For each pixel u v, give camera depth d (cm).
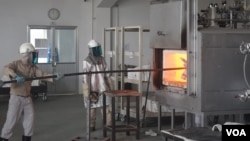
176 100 535
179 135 365
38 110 927
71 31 1248
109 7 1275
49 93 1226
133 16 1309
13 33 1196
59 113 888
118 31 829
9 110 564
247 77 504
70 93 1253
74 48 1253
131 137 661
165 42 535
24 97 567
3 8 1184
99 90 694
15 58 1202
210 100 490
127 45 1259
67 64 1247
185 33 505
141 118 735
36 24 1212
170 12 521
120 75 800
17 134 679
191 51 492
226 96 496
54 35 1227
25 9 1202
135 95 640
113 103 628
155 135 670
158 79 588
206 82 486
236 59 497
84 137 637
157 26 552
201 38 481
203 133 371
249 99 502
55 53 1229
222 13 520
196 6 485
